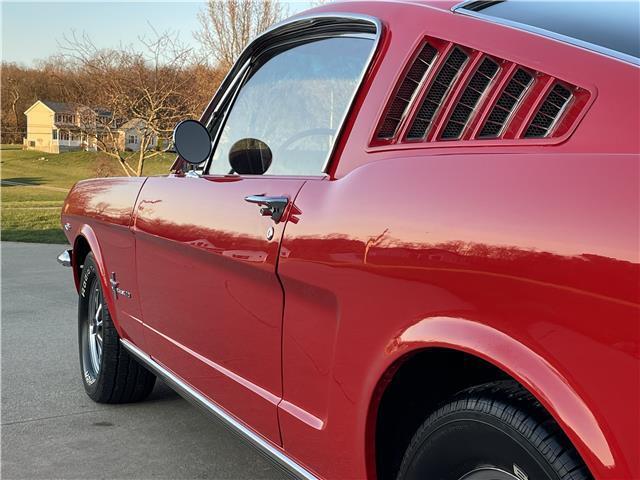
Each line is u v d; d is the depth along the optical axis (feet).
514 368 4.37
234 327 7.73
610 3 6.70
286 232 6.65
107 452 10.91
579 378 4.04
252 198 7.14
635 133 4.46
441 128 5.92
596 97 4.83
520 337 4.39
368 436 5.77
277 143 8.34
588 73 5.00
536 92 5.29
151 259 9.96
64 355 16.96
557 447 4.28
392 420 5.95
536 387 4.23
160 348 10.08
